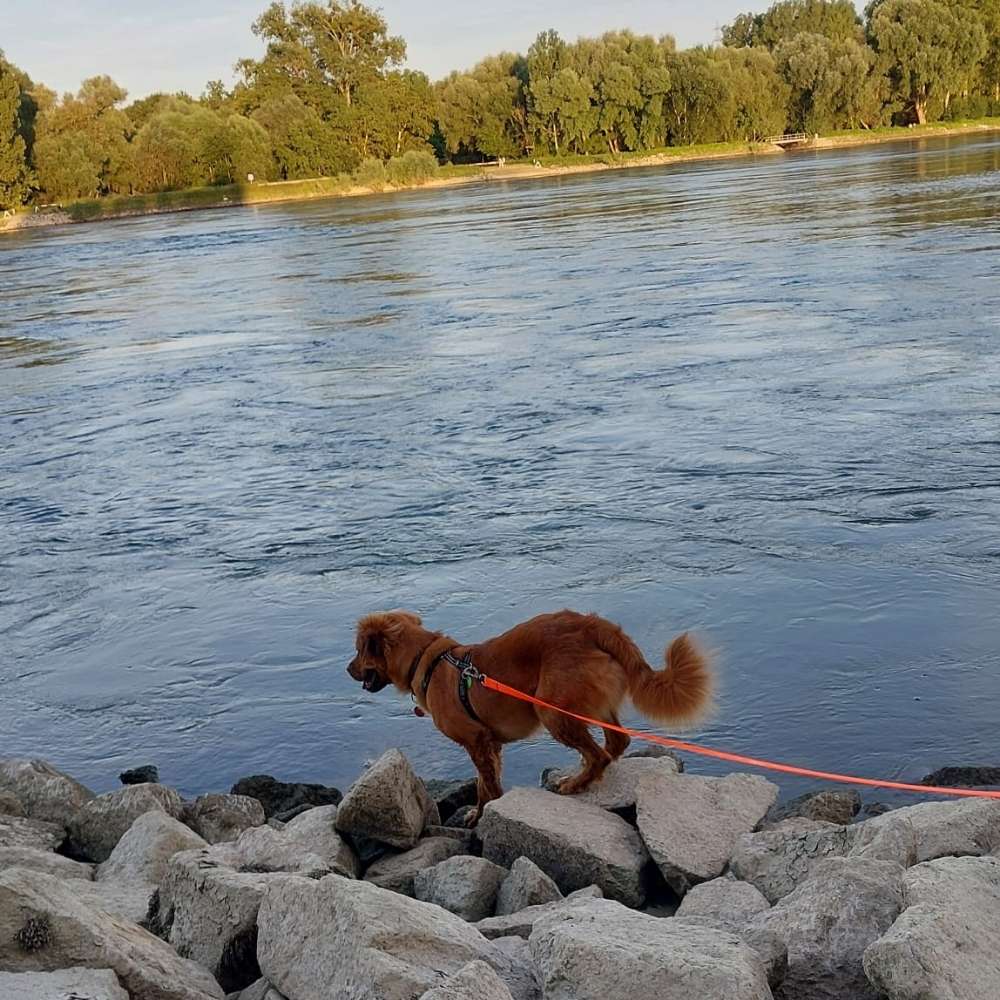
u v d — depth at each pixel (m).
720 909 5.29
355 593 11.62
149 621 11.55
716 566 11.22
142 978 4.48
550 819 6.34
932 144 101.50
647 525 12.58
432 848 6.61
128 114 126.75
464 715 6.97
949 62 117.25
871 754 7.80
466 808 7.46
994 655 8.88
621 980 4.05
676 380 19.33
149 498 15.71
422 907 4.68
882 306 23.73
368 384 21.72
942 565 10.66
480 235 51.69
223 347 27.73
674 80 116.00
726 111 115.56
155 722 9.56
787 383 18.25
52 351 29.30
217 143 105.31
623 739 6.96
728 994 3.89
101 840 7.32
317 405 20.34
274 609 11.49
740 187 66.81
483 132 117.31
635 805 6.61
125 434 19.50
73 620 11.77
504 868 6.29
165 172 105.00
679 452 15.22
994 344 19.27
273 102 110.62
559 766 8.23
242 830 7.34
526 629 6.85
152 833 6.60
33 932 4.45
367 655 7.34
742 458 14.62
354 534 13.41
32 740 9.46
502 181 107.81
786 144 119.69
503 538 12.69
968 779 7.12
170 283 43.34
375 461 16.42
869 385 17.52
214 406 21.08
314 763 8.70
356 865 6.64
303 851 5.98
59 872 6.46
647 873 6.20
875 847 5.24
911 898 4.51
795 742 8.08
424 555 12.46
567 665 6.60
